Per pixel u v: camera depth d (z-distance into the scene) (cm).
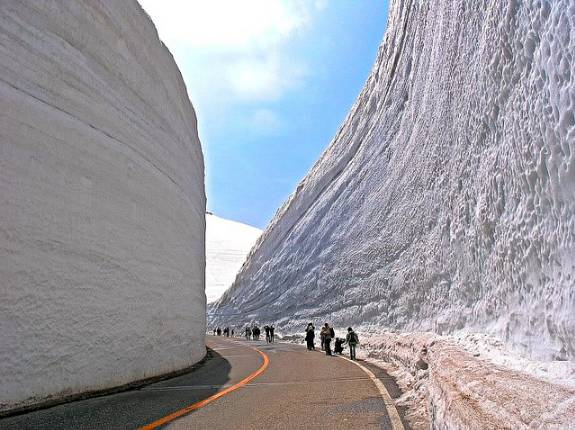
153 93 1373
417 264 2162
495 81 1035
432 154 2120
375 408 783
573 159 571
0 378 696
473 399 412
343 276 3412
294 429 646
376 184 3353
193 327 1681
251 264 5525
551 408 302
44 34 865
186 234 1658
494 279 1048
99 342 948
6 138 745
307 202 4688
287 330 3969
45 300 798
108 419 705
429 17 2723
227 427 659
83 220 926
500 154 987
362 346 2122
